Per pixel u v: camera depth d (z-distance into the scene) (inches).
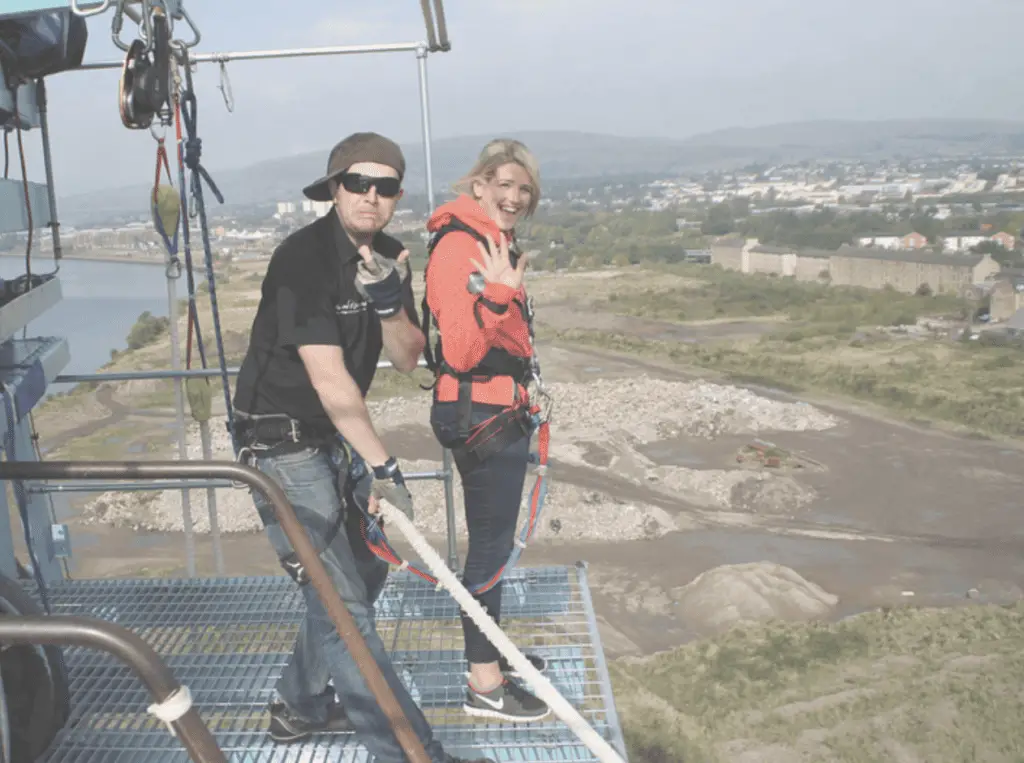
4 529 109.0
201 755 48.6
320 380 82.4
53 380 138.5
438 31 127.1
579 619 116.6
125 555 1147.9
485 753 93.4
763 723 778.8
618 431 1684.3
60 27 118.9
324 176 83.1
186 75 92.1
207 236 92.1
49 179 136.6
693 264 6013.8
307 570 76.9
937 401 2049.7
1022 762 702.5
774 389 2351.1
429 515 1146.0
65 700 95.9
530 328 94.9
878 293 4249.5
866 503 1350.9
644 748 759.1
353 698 84.2
